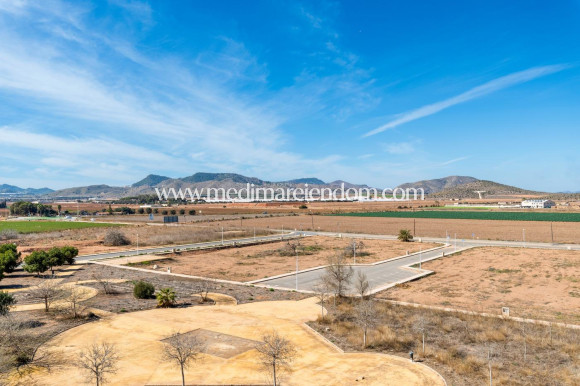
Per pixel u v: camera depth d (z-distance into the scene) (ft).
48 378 89.20
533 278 201.87
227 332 119.85
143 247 326.65
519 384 88.12
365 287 163.73
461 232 428.15
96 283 191.42
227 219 643.86
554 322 131.64
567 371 94.27
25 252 293.84
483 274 214.48
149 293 163.94
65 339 113.80
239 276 215.51
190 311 143.64
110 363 86.74
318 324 128.77
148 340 112.68
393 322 132.87
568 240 346.54
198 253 299.17
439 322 132.26
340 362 98.94
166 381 87.45
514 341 115.24
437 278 206.59
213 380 88.12
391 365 97.14
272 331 120.88
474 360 100.32
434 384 86.99
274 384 83.76
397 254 286.87
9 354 97.09
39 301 153.89
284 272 225.76
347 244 344.49
